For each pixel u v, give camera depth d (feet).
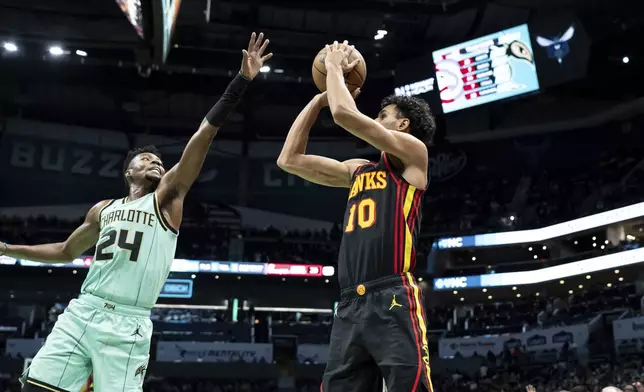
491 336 91.71
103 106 114.93
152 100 115.44
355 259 11.31
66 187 112.98
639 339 77.15
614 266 86.69
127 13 52.47
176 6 57.36
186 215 113.50
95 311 13.48
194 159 14.06
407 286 10.93
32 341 84.28
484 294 106.01
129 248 13.75
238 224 115.44
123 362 13.39
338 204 120.88
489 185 113.60
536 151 112.78
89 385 14.01
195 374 86.69
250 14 97.19
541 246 105.09
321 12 95.14
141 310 13.87
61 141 113.70
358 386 10.99
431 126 12.64
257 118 121.49
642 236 96.37
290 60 109.81
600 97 101.65
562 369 77.66
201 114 117.91
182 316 105.50
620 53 94.48
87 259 95.20
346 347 10.98
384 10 93.66
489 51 95.66
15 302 98.17
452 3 92.58
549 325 91.20
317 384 88.12
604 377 66.23
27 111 112.88
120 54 103.50
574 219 91.76
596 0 89.40
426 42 104.99
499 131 108.06
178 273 101.71
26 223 100.27
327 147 119.85
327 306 107.24
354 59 12.76
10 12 84.17
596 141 108.99
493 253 107.86
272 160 122.31
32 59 103.24
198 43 104.22
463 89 97.91
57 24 84.94
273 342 98.78
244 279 104.99
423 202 115.24
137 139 117.91
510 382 78.23
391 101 12.69
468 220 107.34
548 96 104.63
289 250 109.40
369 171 12.12
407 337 10.53
